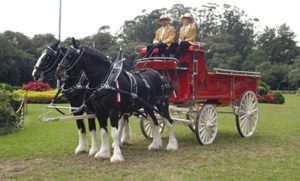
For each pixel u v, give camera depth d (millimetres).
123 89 9250
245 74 12938
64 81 9367
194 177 7637
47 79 10008
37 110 21844
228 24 83062
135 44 50250
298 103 33500
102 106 9102
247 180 7445
